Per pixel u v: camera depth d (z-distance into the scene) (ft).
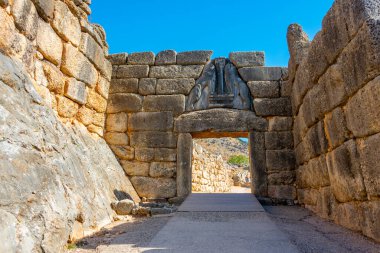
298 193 22.77
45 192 10.50
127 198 21.63
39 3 15.83
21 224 8.49
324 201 16.70
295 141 23.50
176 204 23.36
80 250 10.57
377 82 10.37
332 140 14.89
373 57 10.50
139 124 25.67
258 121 24.76
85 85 21.48
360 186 12.00
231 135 26.22
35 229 8.94
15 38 13.98
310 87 18.01
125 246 10.69
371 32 10.63
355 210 12.75
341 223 14.28
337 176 14.43
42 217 9.53
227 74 26.20
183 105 25.71
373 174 10.93
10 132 10.35
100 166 20.29
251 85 25.64
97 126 24.07
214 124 24.82
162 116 25.61
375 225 10.97
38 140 12.00
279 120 24.66
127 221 16.53
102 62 24.50
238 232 11.75
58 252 9.64
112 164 23.15
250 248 9.56
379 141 10.43
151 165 24.71
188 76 26.43
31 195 9.62
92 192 15.99
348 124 12.97
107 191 18.97
